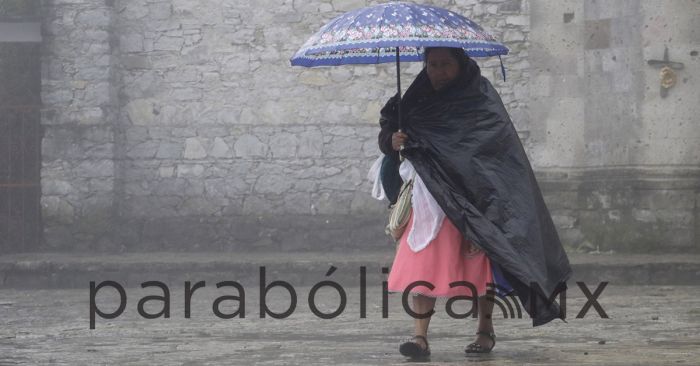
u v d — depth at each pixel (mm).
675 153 35062
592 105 36000
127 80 37562
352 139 37188
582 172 36156
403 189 15102
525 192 14742
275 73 37406
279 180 37250
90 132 36812
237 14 37469
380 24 14516
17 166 37844
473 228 14438
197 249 37188
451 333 18906
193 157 37438
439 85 15086
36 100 38125
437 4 37125
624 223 35406
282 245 37031
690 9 34938
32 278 32406
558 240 15031
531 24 36656
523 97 36781
